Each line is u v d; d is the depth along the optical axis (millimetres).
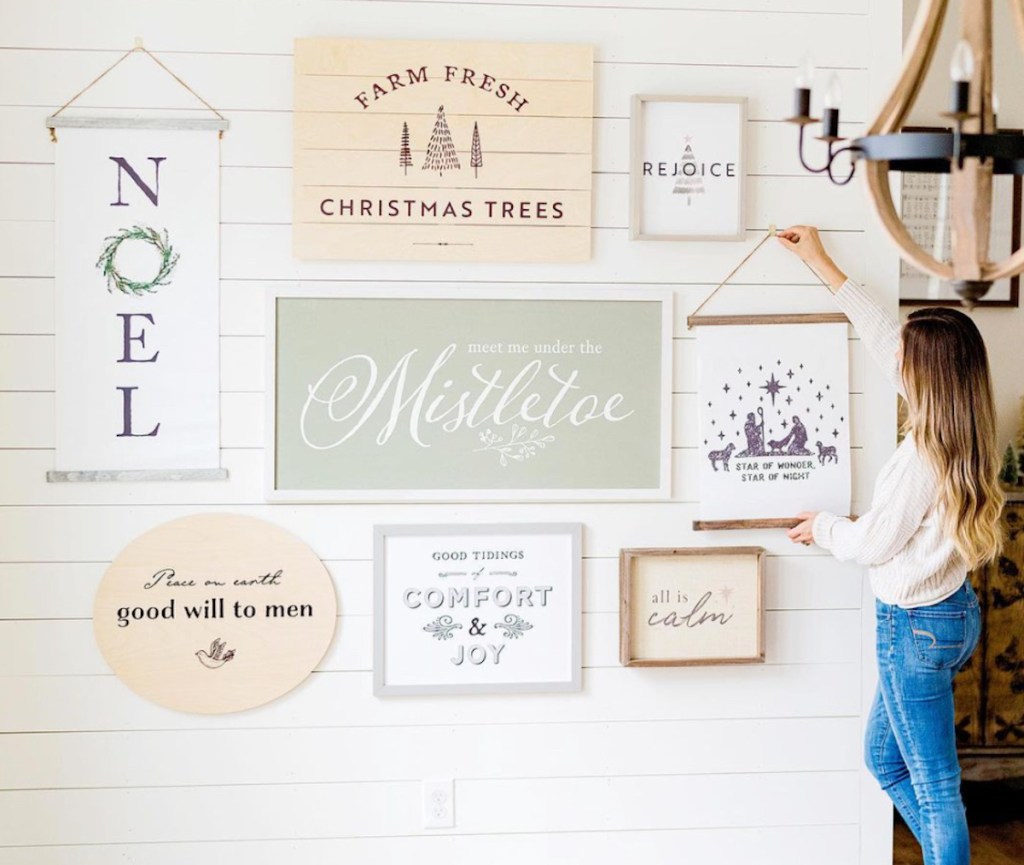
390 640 2430
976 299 1425
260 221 2385
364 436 2412
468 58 2383
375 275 2406
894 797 2449
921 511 2201
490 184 2396
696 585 2473
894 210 1447
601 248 2449
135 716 2404
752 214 2484
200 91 2365
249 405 2402
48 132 2338
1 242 2332
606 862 2504
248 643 2406
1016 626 3232
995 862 2967
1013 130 3418
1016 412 3486
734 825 2527
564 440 2449
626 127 2441
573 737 2488
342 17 2381
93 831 2400
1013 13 1414
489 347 2430
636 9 2438
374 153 2375
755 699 2521
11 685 2373
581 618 2469
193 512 2402
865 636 2543
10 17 2324
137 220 2359
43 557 2369
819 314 2479
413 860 2467
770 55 2469
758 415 2477
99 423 2363
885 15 2490
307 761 2438
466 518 2449
